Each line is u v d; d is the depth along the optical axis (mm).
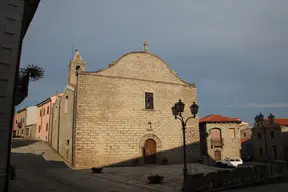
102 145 24328
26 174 17359
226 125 40719
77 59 31328
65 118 28109
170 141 28062
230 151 39781
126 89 26828
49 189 12000
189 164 27016
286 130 44656
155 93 28531
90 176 17422
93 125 24359
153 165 25812
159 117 28031
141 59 28609
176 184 14250
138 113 26828
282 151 43781
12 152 28016
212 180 12469
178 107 13773
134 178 16594
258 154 48875
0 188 5098
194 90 31328
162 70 29734
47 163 24172
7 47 5664
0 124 5324
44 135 40688
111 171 20531
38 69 9078
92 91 25078
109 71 26406
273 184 15359
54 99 39312
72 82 30141
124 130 25656
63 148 27641
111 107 25578
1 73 5508
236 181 13734
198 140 29906
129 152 25391
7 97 5488
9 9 5867
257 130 49656
